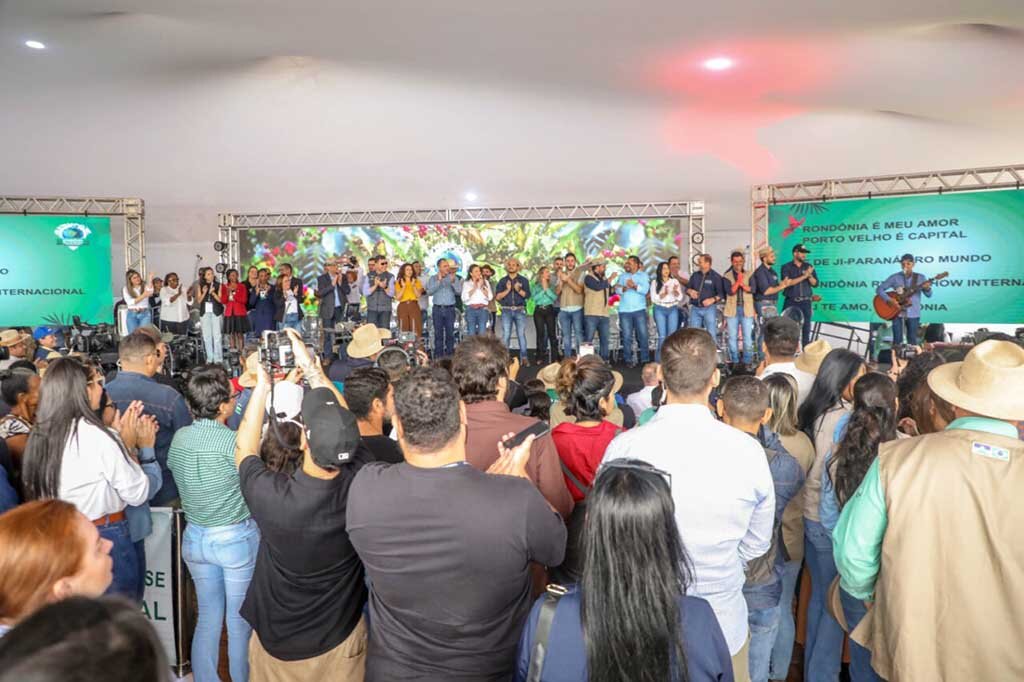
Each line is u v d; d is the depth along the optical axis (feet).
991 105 23.20
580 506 6.40
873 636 5.36
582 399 7.43
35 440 7.09
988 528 4.73
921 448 5.05
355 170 32.63
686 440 5.63
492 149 29.81
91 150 28.78
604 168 32.55
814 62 19.88
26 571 3.89
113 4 16.15
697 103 24.34
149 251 44.68
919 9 15.66
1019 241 26.32
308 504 5.62
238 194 36.27
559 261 35.24
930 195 27.35
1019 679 4.70
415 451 4.91
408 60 20.30
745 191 35.94
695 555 5.57
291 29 17.90
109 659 2.09
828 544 8.09
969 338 24.26
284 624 6.06
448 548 4.75
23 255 31.35
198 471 7.70
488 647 4.96
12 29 17.70
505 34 18.15
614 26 17.37
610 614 3.97
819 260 29.22
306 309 37.27
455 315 38.47
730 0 15.43
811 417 9.18
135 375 10.09
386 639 5.11
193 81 22.04
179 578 9.18
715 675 4.05
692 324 32.37
